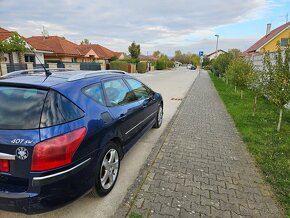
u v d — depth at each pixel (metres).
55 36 34.66
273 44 28.56
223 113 8.02
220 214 2.69
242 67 11.06
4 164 2.13
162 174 3.56
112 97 3.38
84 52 36.34
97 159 2.67
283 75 5.44
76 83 2.76
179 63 116.88
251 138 5.20
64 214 2.63
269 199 2.98
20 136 2.09
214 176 3.55
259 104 9.50
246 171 3.73
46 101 2.30
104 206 2.79
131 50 59.06
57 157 2.12
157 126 5.91
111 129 2.97
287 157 4.22
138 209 2.73
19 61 21.84
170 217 2.62
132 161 4.04
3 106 2.34
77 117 2.46
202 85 18.98
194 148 4.67
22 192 2.09
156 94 5.69
